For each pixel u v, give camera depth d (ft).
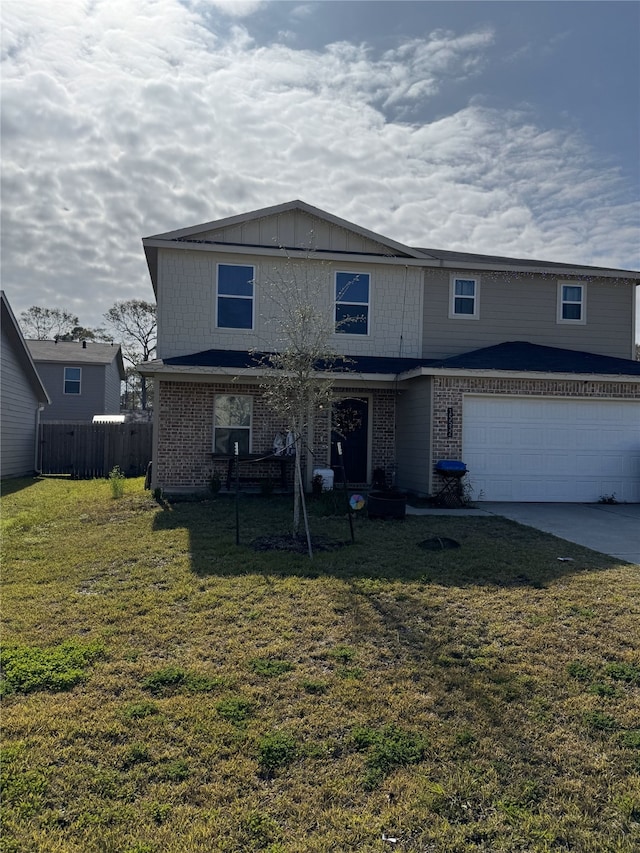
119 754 10.89
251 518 33.53
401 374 43.55
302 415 28.63
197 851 8.62
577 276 52.85
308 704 12.76
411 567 23.29
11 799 9.64
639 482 43.21
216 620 17.63
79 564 24.03
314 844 8.80
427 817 9.41
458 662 14.92
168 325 46.85
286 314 43.93
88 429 68.64
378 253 49.62
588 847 8.80
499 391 41.70
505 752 11.14
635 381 42.45
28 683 13.55
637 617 18.11
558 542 28.25
